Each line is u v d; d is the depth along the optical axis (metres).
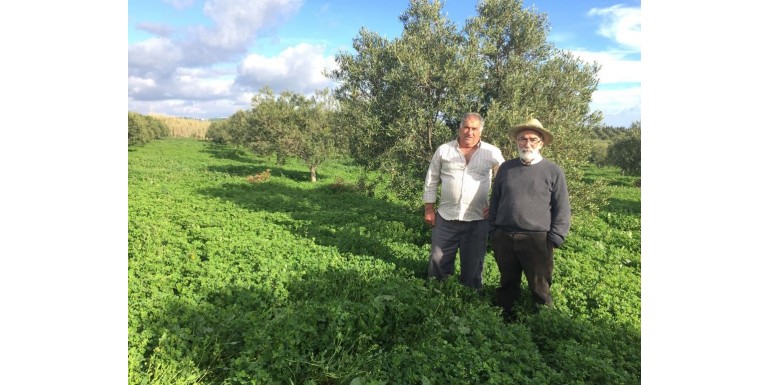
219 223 9.48
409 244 7.98
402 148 7.99
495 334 3.76
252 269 6.16
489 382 3.04
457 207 5.41
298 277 5.64
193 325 3.97
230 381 3.22
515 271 4.82
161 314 4.22
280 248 7.37
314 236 8.44
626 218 10.87
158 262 6.17
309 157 20.41
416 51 7.95
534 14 8.19
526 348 3.55
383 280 5.60
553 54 8.36
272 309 4.47
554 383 3.16
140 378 3.13
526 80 7.84
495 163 5.38
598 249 7.88
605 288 5.64
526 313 4.64
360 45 9.94
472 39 7.91
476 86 7.72
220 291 5.09
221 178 20.19
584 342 3.81
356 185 12.34
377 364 3.45
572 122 7.98
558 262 6.86
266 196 14.27
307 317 3.88
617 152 23.12
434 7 8.34
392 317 4.16
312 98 21.66
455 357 3.33
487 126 7.39
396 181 8.35
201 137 75.38
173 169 23.67
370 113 8.91
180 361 3.40
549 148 7.57
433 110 7.86
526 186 4.54
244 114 28.77
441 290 5.09
